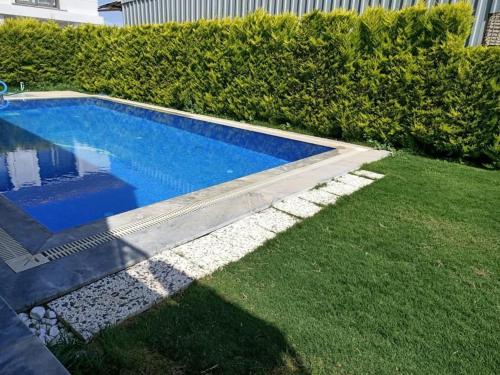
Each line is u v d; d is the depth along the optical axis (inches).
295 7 397.1
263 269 108.5
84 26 539.5
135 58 474.6
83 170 250.4
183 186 226.4
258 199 161.2
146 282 100.0
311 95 317.4
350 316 89.0
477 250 123.0
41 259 107.3
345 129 298.4
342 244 124.5
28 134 347.9
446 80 241.4
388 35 264.5
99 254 111.2
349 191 177.9
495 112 225.9
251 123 373.1
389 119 271.9
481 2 286.4
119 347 76.9
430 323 87.4
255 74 354.0
